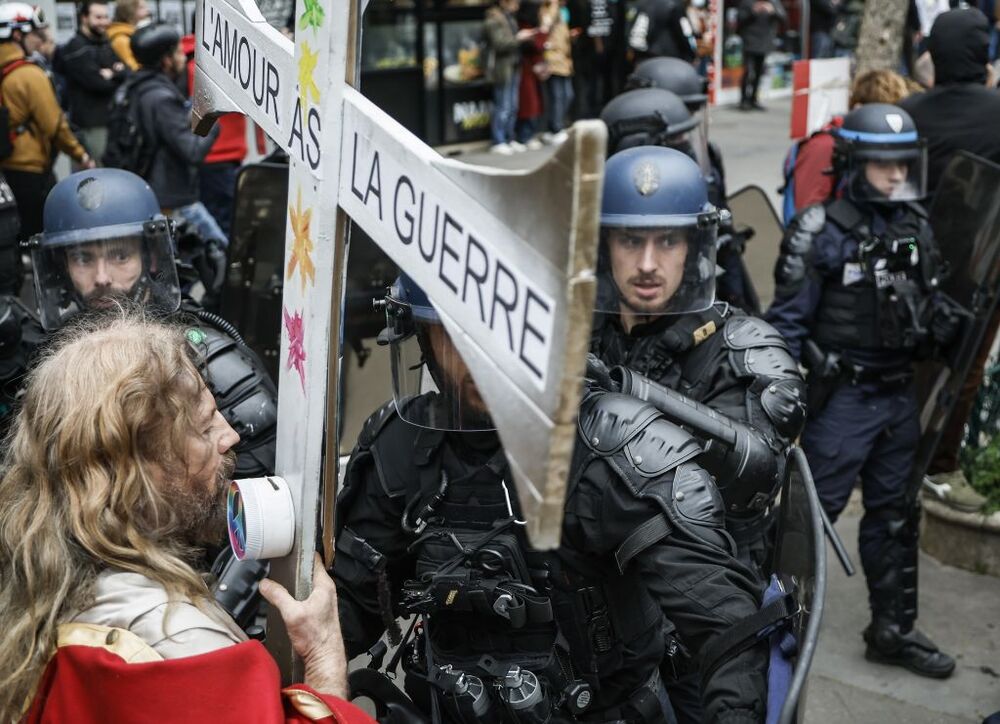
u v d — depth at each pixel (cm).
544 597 194
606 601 199
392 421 212
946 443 458
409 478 206
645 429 194
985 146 485
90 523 141
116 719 133
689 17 1377
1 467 153
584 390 204
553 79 1229
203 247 379
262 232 405
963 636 423
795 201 516
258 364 259
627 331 288
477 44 1227
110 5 856
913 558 393
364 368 406
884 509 390
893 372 375
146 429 145
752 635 178
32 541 142
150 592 142
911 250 363
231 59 174
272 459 246
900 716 378
